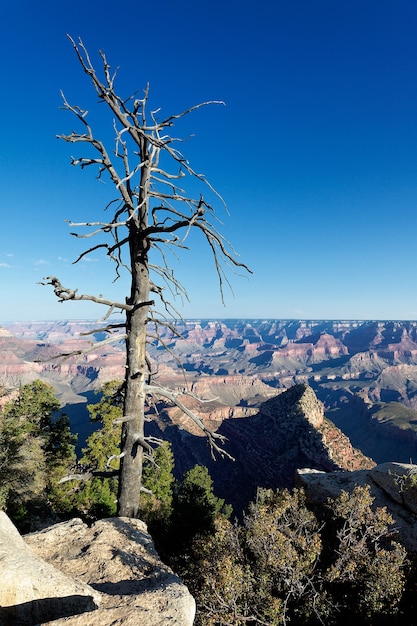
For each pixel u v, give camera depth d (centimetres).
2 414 3086
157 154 975
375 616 950
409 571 1085
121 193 934
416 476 1533
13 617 459
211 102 877
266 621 886
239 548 1055
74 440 3441
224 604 865
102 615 488
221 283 898
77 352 805
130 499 909
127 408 913
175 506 2297
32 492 2631
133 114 887
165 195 938
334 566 1054
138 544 775
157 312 997
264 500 1536
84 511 2877
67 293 738
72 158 891
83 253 915
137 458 920
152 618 493
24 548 575
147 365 1017
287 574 997
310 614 942
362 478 1798
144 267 952
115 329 949
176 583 617
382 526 1176
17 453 2656
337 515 1259
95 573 654
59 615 492
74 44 795
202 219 855
